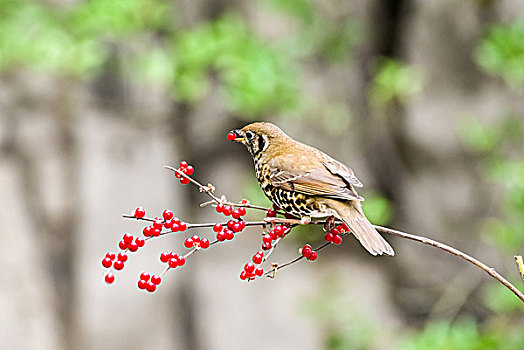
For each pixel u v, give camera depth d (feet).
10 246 42.55
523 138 43.93
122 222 44.09
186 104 46.19
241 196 45.70
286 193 17.78
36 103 43.78
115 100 44.73
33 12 40.16
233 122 46.50
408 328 47.88
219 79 46.11
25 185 43.75
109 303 43.68
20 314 42.01
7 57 39.55
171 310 45.21
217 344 45.93
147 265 44.55
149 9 40.81
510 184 38.06
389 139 48.80
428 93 48.42
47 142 43.83
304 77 46.68
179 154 46.60
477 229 48.11
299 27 45.83
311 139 47.37
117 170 44.47
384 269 49.16
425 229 49.24
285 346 45.47
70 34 40.42
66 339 43.06
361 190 48.65
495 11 47.06
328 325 45.52
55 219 43.91
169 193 45.68
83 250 43.75
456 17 47.67
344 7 46.83
